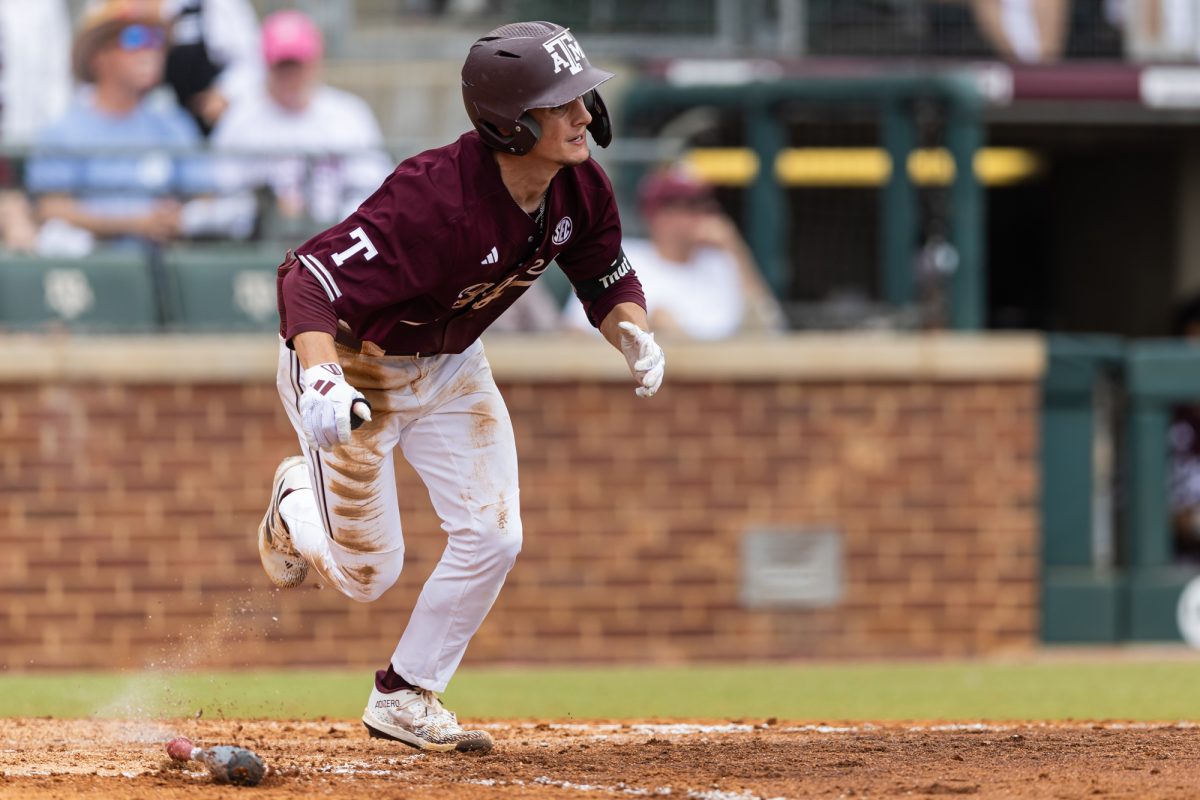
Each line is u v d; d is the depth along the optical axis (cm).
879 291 4200
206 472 3794
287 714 2419
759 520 3884
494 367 3831
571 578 3847
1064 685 2906
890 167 4169
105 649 3759
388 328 1503
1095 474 4044
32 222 3966
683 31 4447
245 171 3981
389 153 3956
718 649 3859
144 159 3988
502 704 2634
